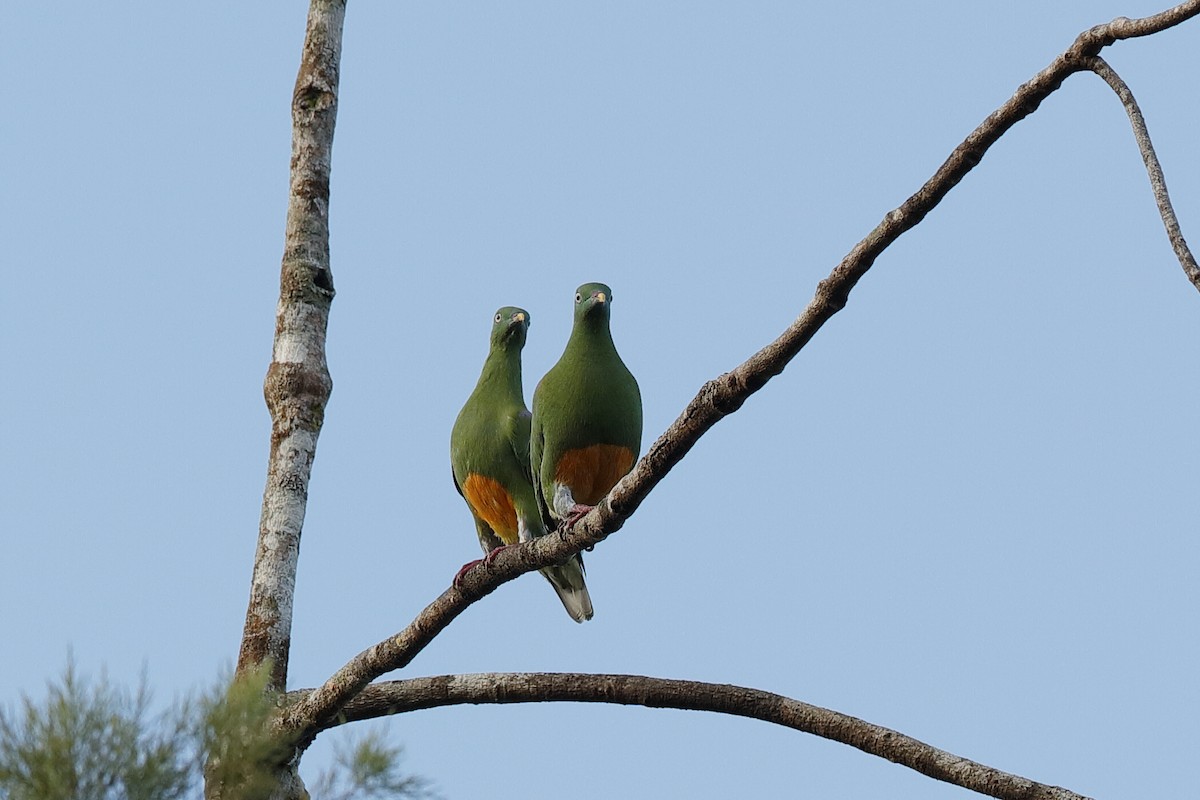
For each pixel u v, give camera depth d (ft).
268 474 43.70
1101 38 28.60
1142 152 27.61
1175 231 26.32
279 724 38.52
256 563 42.45
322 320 45.93
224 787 24.38
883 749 35.91
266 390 45.03
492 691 39.32
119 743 22.88
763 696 37.63
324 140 48.24
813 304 31.73
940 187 30.35
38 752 22.49
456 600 38.60
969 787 34.88
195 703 24.08
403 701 39.78
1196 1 26.91
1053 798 33.91
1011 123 29.86
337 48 49.62
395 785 25.80
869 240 30.91
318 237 46.91
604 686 38.63
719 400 33.17
